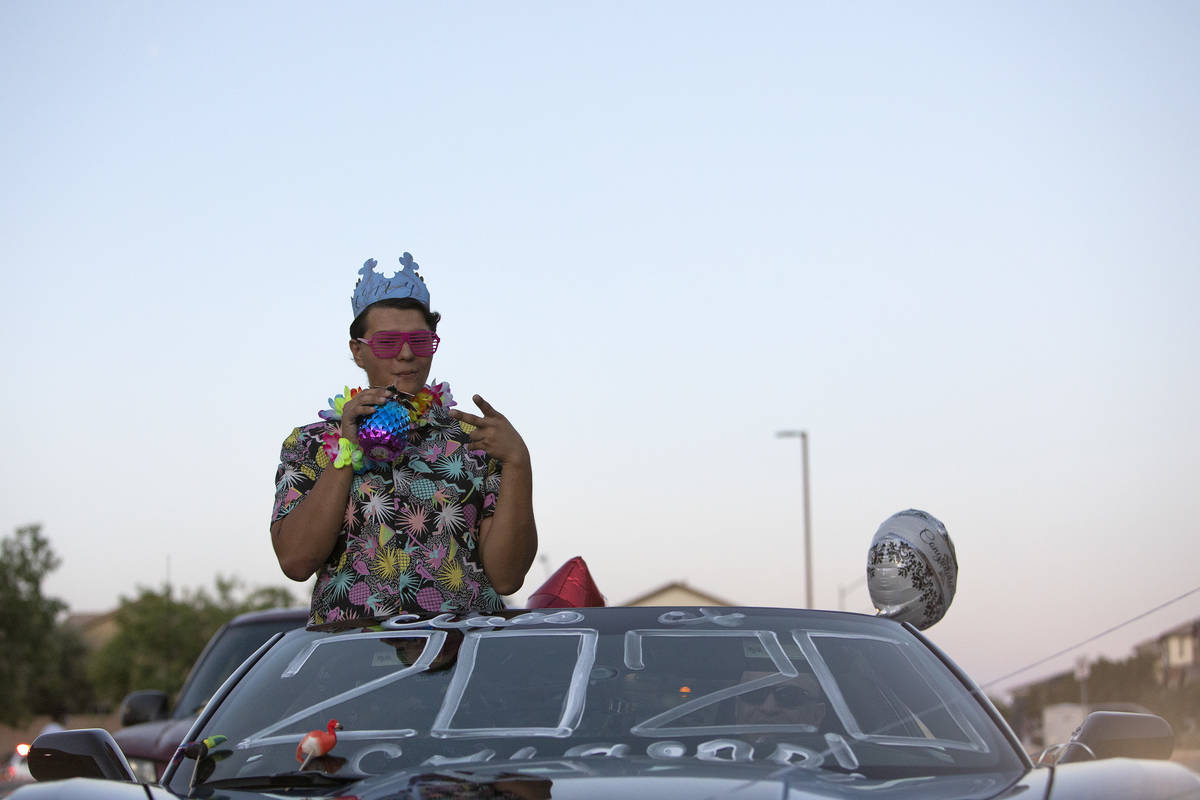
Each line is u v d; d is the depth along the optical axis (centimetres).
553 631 325
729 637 320
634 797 234
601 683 299
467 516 404
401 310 421
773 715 291
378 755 279
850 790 246
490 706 293
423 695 300
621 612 338
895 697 304
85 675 6656
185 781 285
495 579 409
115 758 307
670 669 306
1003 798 244
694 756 270
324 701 303
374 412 383
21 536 6044
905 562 439
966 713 300
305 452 402
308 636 339
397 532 394
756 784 242
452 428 412
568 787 241
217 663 892
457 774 256
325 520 385
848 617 340
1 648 5869
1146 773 254
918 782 257
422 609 391
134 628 4047
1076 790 245
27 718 5962
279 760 286
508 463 402
